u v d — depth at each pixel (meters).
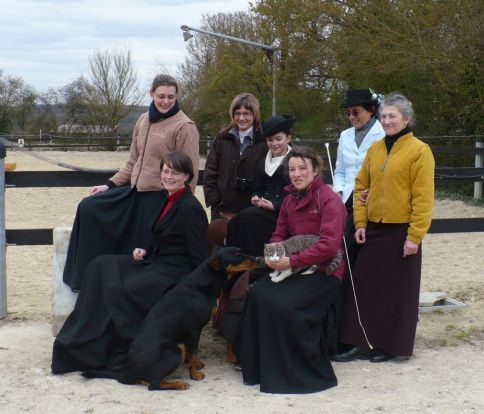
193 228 4.89
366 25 19.14
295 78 23.89
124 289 4.76
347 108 5.58
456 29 16.33
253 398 4.36
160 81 5.26
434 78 17.41
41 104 48.75
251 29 33.16
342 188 5.63
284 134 5.28
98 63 46.19
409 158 4.92
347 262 5.20
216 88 32.41
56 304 5.56
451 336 5.75
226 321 4.95
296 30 22.73
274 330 4.55
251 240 5.21
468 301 6.98
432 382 4.68
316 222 4.86
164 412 4.11
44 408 4.18
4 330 5.80
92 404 4.23
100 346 4.75
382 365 5.03
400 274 5.06
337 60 21.14
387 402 4.30
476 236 11.21
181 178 4.88
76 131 47.56
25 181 6.19
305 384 4.50
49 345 5.40
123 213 5.42
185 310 4.53
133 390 4.46
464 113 17.00
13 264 8.88
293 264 4.67
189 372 4.79
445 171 9.02
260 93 30.59
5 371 4.80
